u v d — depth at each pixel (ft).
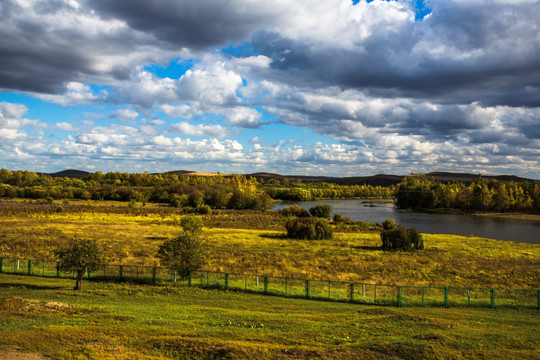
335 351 51.11
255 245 199.82
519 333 66.18
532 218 429.38
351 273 131.54
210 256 158.30
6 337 50.96
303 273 127.75
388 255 176.55
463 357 52.01
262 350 50.37
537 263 158.30
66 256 95.55
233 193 523.70
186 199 501.15
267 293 98.53
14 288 94.32
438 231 309.42
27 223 264.11
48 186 625.00
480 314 82.89
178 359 48.29
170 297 91.30
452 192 571.28
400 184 652.48
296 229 241.76
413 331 62.95
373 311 80.64
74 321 61.67
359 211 527.81
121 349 50.14
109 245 177.17
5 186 553.23
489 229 324.19
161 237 218.79
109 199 573.74
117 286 100.89
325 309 84.17
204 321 66.90
